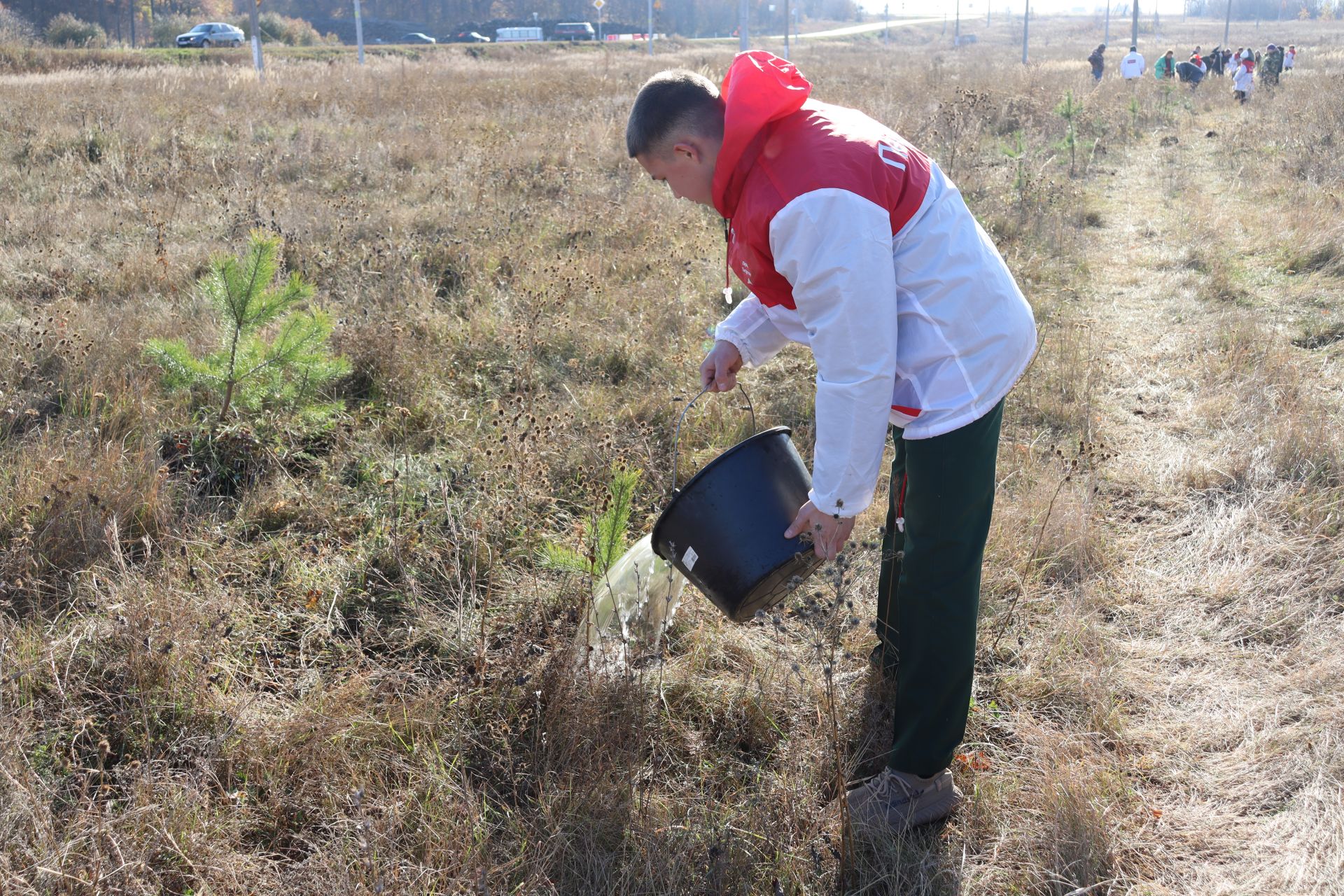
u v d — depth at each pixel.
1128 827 2.30
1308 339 5.46
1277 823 2.29
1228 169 11.00
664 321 5.47
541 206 8.20
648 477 3.78
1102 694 2.71
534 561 3.30
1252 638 3.01
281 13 88.69
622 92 17.05
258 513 3.52
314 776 2.33
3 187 8.23
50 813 2.09
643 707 2.51
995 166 10.82
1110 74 25.55
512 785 2.38
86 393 4.09
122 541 3.18
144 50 33.88
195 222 7.32
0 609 2.84
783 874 2.13
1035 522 3.51
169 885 2.04
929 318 1.97
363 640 2.92
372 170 9.43
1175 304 6.29
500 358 4.95
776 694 2.66
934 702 2.22
